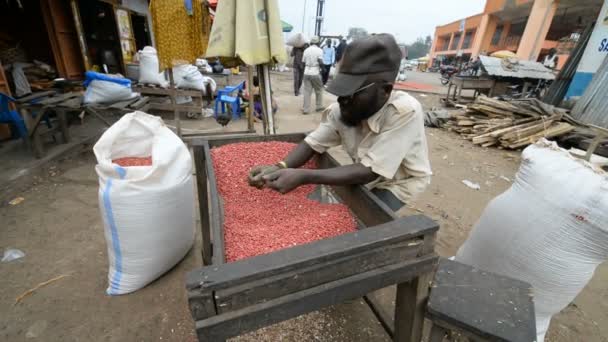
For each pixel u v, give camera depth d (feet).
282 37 9.78
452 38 115.34
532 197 5.17
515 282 4.27
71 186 10.80
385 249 3.12
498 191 12.53
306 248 2.89
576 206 4.67
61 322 5.85
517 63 30.66
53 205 9.59
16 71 15.83
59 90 16.94
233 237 3.81
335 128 5.62
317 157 6.20
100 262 7.38
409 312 3.93
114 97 13.33
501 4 74.69
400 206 5.53
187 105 20.18
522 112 19.65
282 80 48.85
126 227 5.87
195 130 17.26
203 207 6.71
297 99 31.12
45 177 11.24
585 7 57.62
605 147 15.19
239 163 5.57
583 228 4.67
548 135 17.11
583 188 4.67
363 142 4.96
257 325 2.76
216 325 2.56
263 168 4.88
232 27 9.33
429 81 62.39
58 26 19.08
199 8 13.80
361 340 5.87
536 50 54.54
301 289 2.88
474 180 13.51
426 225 3.32
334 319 6.24
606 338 6.14
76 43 20.63
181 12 13.17
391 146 4.37
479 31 85.97
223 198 4.83
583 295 7.22
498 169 14.89
